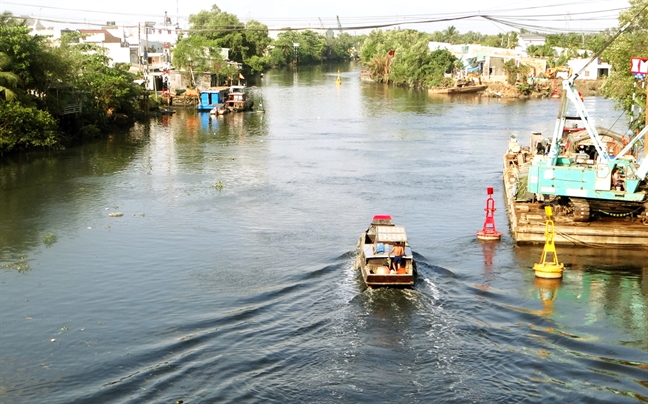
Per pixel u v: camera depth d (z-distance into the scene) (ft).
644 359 77.15
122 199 153.28
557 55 521.65
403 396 68.80
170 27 543.39
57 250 117.29
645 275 103.40
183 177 177.47
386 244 98.58
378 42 599.16
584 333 83.76
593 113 291.58
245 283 101.04
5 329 86.58
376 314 87.66
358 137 253.03
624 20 177.47
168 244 120.47
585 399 68.64
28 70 219.82
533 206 129.39
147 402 68.59
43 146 214.48
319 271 104.94
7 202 149.59
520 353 77.97
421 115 321.73
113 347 81.15
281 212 142.41
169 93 358.43
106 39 417.28
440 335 82.02
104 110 272.10
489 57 478.59
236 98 340.18
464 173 184.55
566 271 104.88
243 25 618.85
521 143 236.63
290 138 249.96
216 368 74.84
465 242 119.96
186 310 91.50
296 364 75.31
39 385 72.74
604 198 116.26
